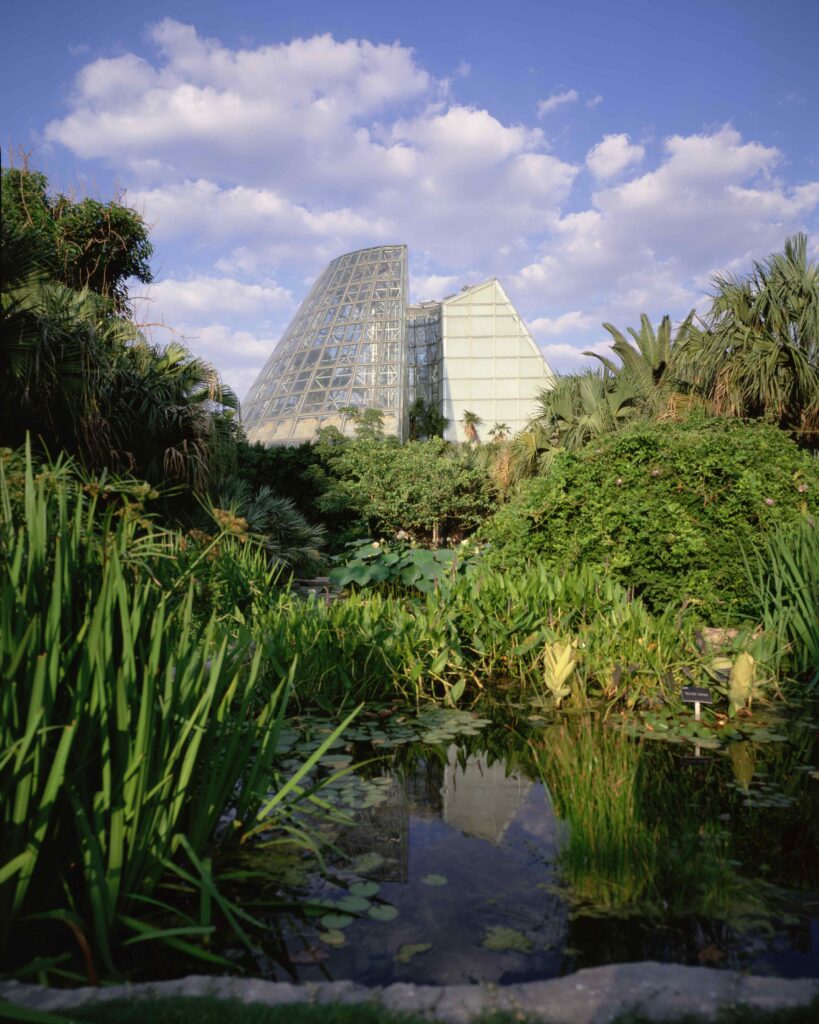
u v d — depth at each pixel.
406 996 1.30
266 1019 1.20
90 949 1.57
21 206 4.67
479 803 2.53
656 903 1.81
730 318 11.03
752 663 3.45
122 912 1.70
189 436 7.83
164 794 1.81
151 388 7.43
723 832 2.23
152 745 1.79
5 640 1.69
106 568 1.98
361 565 7.18
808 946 1.61
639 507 5.46
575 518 5.89
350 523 16.88
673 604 4.75
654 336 15.07
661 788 2.61
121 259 9.50
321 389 56.19
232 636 3.83
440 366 61.66
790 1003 1.27
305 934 1.67
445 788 2.68
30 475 2.01
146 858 1.77
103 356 6.74
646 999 1.28
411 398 64.75
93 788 1.84
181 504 7.63
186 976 1.49
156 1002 1.24
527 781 2.76
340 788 2.67
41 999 1.25
